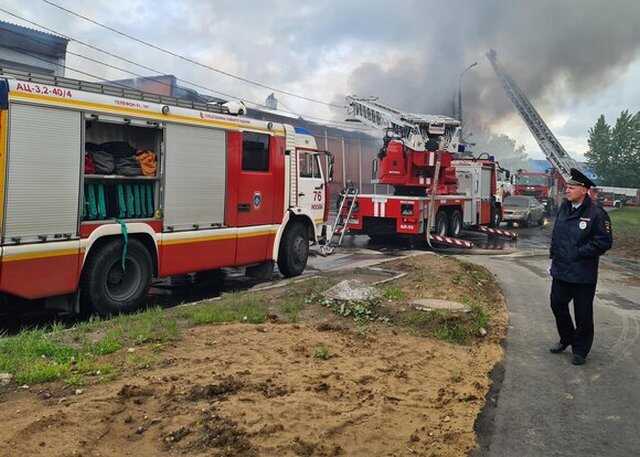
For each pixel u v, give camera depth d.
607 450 4.01
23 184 6.77
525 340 6.73
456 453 3.78
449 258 12.34
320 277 10.05
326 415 4.08
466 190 19.95
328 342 5.93
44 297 7.11
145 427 3.76
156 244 8.48
